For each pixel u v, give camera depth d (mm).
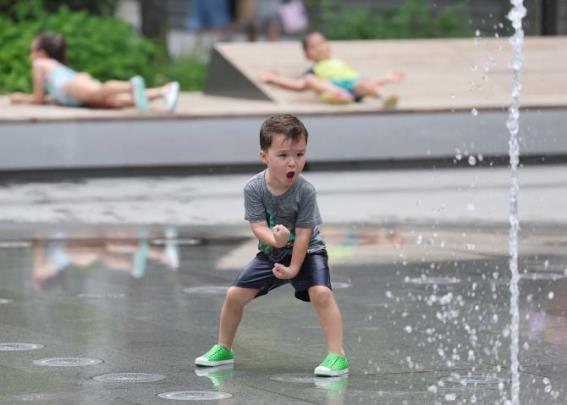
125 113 38719
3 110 39062
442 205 31750
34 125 37906
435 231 27391
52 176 38188
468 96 42156
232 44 46312
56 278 21891
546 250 24750
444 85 43250
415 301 19703
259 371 15078
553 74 44188
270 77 41281
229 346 15531
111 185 36469
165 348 16375
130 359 15688
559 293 20281
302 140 14750
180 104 41875
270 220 15047
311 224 14914
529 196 33375
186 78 51906
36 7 51844
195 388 14148
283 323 18141
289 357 15898
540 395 13898
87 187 35938
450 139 40844
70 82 39719
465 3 69688
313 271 15125
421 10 56344
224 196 33969
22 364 15336
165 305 19453
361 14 56438
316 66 41594
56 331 17406
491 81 43469
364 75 43844
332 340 15023
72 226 28562
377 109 40281
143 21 55188
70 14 51781
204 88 47281
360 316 18531
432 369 15148
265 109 39781
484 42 46406
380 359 15711
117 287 21016
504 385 14328
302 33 62625
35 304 19469
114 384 14320
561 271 22391
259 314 18828
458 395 13852
